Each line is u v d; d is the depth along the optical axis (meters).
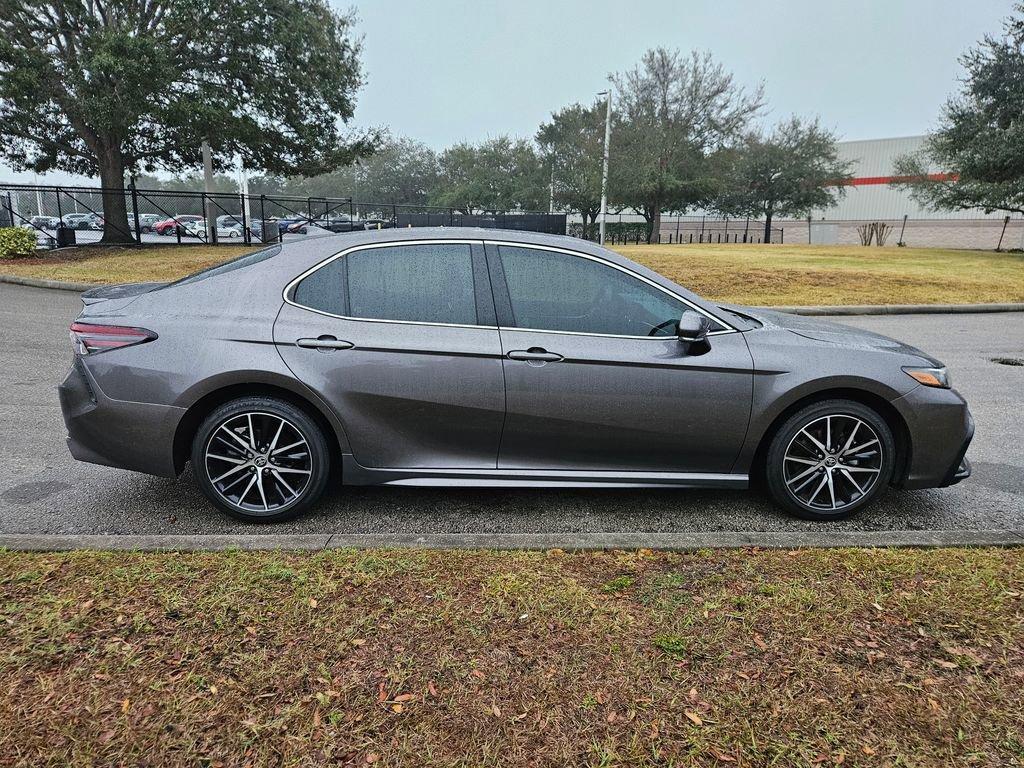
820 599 2.65
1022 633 2.43
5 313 10.48
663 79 40.66
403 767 1.80
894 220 47.78
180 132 22.20
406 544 3.09
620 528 3.68
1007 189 30.20
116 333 3.49
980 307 13.09
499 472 3.63
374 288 3.58
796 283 14.89
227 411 3.50
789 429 3.63
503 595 2.66
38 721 1.92
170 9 20.12
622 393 3.52
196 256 18.64
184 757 1.81
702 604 2.61
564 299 3.60
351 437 3.53
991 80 26.33
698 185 41.94
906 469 3.72
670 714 2.01
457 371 3.49
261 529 3.58
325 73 22.69
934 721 1.99
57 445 4.87
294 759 1.82
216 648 2.28
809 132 47.28
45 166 25.16
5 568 2.80
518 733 1.93
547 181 62.44
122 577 2.74
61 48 19.91
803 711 2.03
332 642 2.33
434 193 83.69
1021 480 4.43
